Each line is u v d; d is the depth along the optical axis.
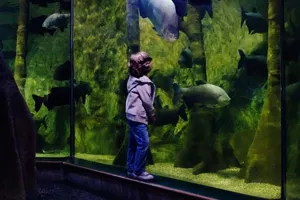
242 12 5.31
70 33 7.47
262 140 4.62
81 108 7.46
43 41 7.67
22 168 2.57
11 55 7.92
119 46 7.36
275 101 4.55
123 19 7.28
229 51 5.73
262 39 5.20
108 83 7.45
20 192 2.41
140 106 4.84
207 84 5.76
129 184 4.96
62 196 5.32
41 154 7.48
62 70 7.54
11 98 2.56
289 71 3.64
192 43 6.28
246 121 5.54
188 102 6.00
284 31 3.66
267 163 4.57
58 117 7.54
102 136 7.47
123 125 7.15
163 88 6.88
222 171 5.45
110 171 5.61
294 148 3.67
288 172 3.70
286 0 3.63
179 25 6.29
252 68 5.26
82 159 6.98
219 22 5.84
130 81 4.96
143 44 7.02
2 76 2.49
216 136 5.77
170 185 4.58
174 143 6.70
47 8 7.67
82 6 7.48
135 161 4.92
